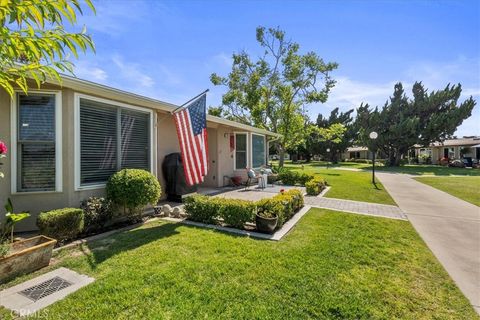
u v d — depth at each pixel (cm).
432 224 532
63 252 353
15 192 422
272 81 2038
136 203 478
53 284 270
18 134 426
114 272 295
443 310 238
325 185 1102
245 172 1167
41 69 210
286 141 2027
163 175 727
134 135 581
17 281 276
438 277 301
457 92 2450
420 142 2508
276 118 2033
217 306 234
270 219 441
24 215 331
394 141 2627
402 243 412
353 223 520
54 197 445
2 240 331
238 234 438
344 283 280
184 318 216
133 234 433
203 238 413
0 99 411
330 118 3750
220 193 889
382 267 323
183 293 252
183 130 522
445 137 2442
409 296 259
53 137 445
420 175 1742
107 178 519
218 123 962
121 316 218
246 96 2091
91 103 489
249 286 268
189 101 555
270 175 1191
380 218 570
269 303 241
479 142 2702
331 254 357
